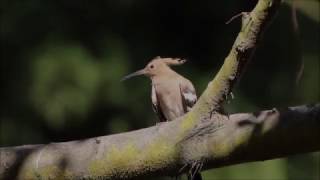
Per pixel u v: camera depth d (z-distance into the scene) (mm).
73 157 5562
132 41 15953
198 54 16062
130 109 15250
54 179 5586
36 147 5680
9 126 15375
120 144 5500
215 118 5312
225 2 15984
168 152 5391
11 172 5641
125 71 15336
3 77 15398
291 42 15234
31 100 15141
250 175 13477
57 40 15398
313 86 15031
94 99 15062
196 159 5348
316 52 14953
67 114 15031
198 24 16125
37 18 15625
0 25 15516
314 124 5035
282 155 5195
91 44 15562
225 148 5270
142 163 5445
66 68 14992
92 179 5547
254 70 15359
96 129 15328
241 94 14969
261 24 4961
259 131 5160
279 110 5164
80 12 15859
